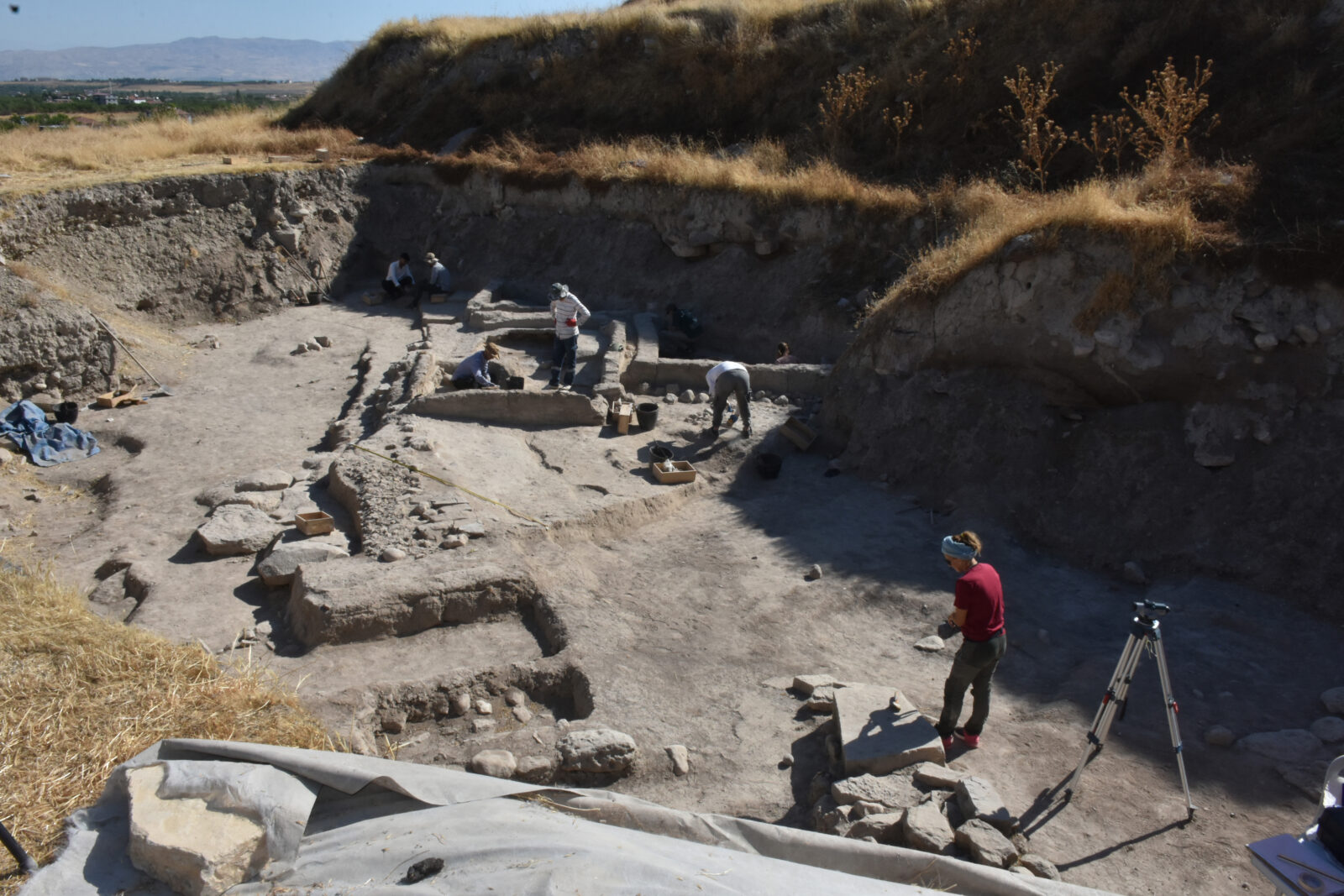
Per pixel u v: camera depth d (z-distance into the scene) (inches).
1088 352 389.1
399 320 703.1
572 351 513.3
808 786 232.1
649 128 837.2
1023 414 405.4
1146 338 378.0
